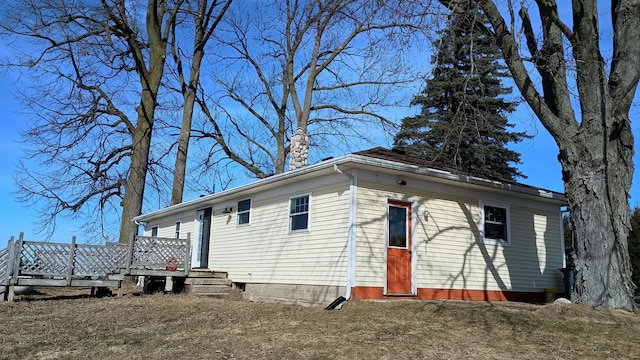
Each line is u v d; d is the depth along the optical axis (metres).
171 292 15.51
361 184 11.01
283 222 13.22
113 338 7.92
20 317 10.06
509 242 13.70
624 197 10.10
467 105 12.37
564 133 10.45
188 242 15.56
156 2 22.33
